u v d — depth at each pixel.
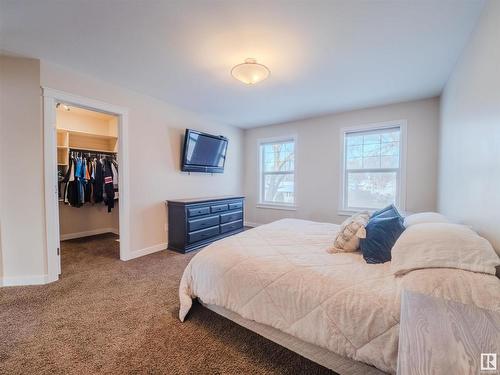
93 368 1.27
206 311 1.82
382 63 2.21
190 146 3.60
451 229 1.26
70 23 1.69
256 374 1.25
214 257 1.63
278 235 2.11
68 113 3.90
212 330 1.60
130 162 2.98
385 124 3.39
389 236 1.48
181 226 3.26
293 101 3.28
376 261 1.45
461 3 1.46
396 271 1.19
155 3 1.49
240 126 4.80
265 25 1.69
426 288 0.98
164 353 1.38
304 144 4.21
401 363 0.55
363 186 3.66
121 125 2.86
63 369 1.26
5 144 2.15
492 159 1.32
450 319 0.70
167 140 3.45
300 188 4.27
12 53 2.09
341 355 1.08
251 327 1.47
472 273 1.01
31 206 2.23
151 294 2.08
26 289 2.14
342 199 3.80
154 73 2.47
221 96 3.13
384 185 3.49
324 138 3.97
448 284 0.97
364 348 1.01
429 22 1.64
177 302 1.95
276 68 2.33
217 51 2.05
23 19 1.64
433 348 0.55
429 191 3.10
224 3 1.49
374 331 1.00
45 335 1.52
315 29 1.73
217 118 4.19
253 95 3.08
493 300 0.86
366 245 1.51
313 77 2.52
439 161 2.91
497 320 0.69
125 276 2.45
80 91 2.47
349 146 3.78
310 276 1.27
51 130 2.29
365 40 1.86
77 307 1.86
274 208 4.64
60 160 3.83
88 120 4.13
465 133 1.84
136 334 1.55
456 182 2.08
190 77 2.56
